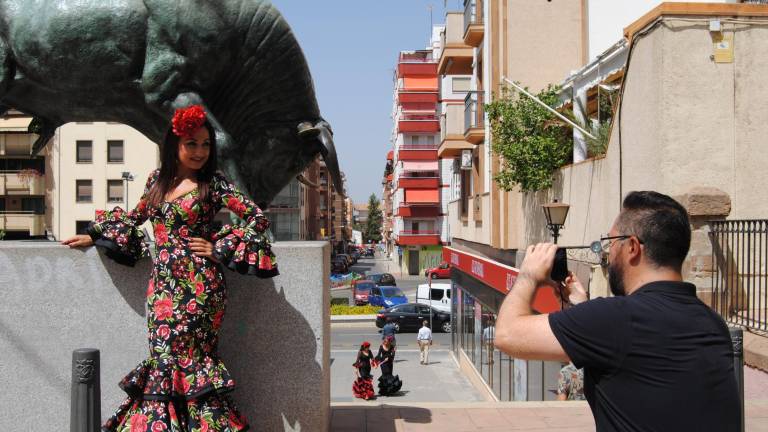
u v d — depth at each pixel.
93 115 4.63
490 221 18.58
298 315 3.95
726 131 8.33
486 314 14.17
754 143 8.34
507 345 2.25
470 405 5.63
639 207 2.31
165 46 4.29
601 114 12.42
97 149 33.91
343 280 46.94
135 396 3.23
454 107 23.91
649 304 2.14
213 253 3.29
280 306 3.94
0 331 4.00
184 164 3.38
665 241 2.23
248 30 4.43
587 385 2.25
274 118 4.80
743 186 8.31
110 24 4.23
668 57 8.29
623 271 2.30
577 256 11.23
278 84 4.63
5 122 34.50
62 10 4.23
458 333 18.89
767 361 6.41
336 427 4.84
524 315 2.30
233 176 4.34
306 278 3.95
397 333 26.61
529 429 4.93
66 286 3.98
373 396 14.90
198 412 3.24
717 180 8.30
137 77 4.36
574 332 2.13
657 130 8.38
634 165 9.14
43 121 4.84
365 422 5.00
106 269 3.98
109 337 3.98
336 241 97.56
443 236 54.03
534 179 13.22
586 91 13.21
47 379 4.00
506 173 13.94
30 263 4.00
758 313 7.27
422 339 19.28
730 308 7.78
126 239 3.68
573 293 2.54
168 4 4.26
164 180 3.40
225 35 4.36
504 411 5.44
